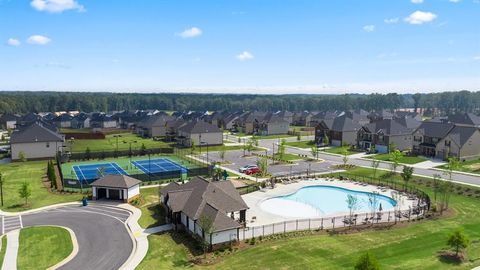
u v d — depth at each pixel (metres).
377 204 57.69
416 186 66.38
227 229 40.03
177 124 134.00
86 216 50.84
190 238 42.75
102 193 60.28
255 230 45.38
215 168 78.06
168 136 132.75
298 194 63.97
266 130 152.88
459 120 136.25
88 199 58.94
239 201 48.22
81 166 87.19
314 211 54.47
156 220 49.03
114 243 41.47
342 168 82.94
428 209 52.66
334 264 35.31
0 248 39.94
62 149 97.06
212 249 39.47
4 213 52.25
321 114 190.38
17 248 40.00
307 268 34.50
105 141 129.75
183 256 38.00
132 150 101.81
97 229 45.84
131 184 58.44
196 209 43.34
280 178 73.19
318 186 68.50
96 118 195.38
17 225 47.31
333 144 120.44
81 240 42.31
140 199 58.56
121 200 57.81
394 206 56.16
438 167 81.38
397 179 72.06
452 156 89.12
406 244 40.28
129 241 42.12
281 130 156.25
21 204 56.25
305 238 42.28
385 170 79.69
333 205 57.56
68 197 59.94
